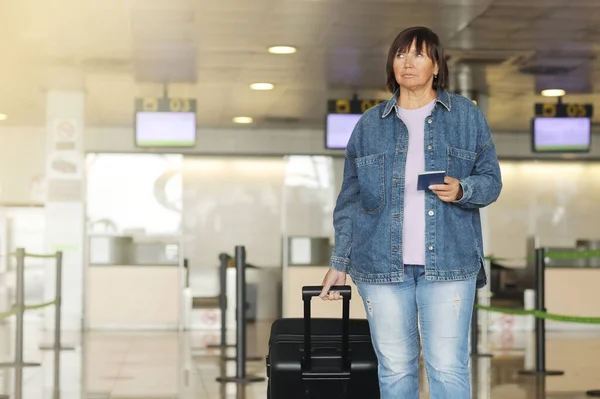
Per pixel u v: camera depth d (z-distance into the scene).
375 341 3.12
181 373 7.95
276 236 17.12
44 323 12.14
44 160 16.47
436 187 2.92
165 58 10.40
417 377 3.14
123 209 15.59
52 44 9.65
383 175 3.08
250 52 10.07
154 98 12.10
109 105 13.92
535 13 8.33
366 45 9.71
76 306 12.18
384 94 12.94
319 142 17.03
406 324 3.08
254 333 12.28
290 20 8.61
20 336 8.42
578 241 13.61
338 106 12.58
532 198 17.53
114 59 10.43
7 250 14.98
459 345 3.02
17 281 8.41
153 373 7.95
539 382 7.49
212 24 8.77
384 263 3.05
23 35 9.23
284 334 3.62
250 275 15.59
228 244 17.09
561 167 17.59
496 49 9.92
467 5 8.04
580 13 8.33
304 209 16.92
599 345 10.76
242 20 8.59
